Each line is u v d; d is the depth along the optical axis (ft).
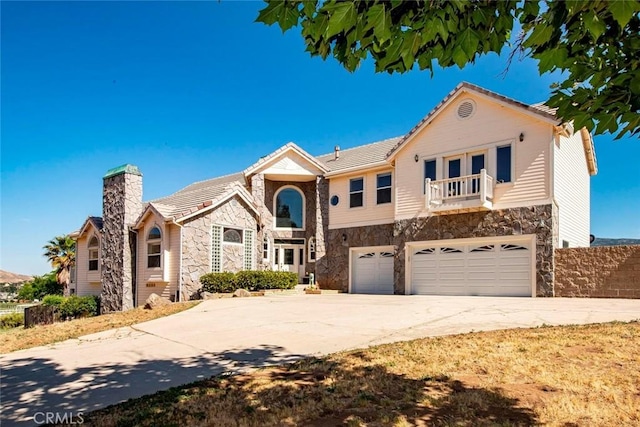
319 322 35.04
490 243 53.98
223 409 16.02
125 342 30.55
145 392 18.93
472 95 56.54
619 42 9.65
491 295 53.11
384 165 65.62
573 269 48.03
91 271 81.56
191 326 35.45
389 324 32.91
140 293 66.39
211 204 64.34
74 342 32.12
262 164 72.08
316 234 72.95
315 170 74.13
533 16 9.98
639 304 39.37
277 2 9.11
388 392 17.22
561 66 10.20
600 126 10.59
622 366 19.40
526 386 17.38
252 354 25.21
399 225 62.08
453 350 23.17
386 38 8.77
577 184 59.82
